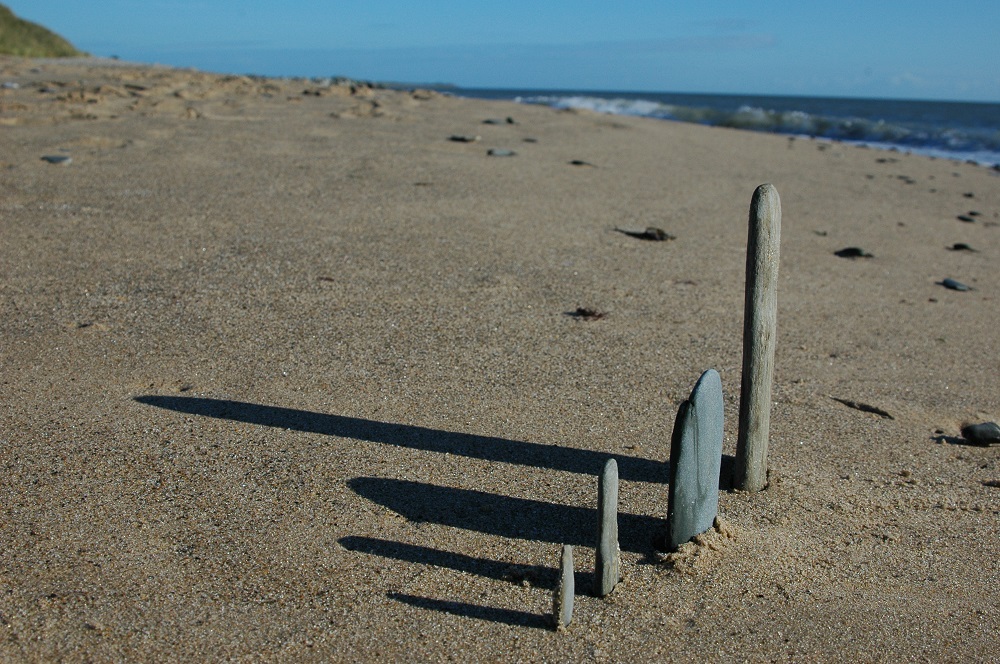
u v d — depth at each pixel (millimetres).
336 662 2859
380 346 5488
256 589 3180
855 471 4309
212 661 2834
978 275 8555
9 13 38500
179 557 3334
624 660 2934
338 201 9273
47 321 5613
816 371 5625
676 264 7898
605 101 38594
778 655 3008
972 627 3211
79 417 4387
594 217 9477
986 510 4012
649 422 4668
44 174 9672
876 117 42125
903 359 5969
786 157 16156
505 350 5551
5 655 2805
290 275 6754
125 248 7227
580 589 3279
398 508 3730
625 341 5855
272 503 3719
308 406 4629
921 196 12992
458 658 2902
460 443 4320
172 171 10289
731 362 5602
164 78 21172
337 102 17922
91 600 3076
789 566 3488
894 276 8266
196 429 4320
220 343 5406
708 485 3549
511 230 8586
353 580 3258
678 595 3270
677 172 13016
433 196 9820
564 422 4609
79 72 21969
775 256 3738
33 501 3643
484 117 17281
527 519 3707
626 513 3789
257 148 12086
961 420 5031
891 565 3549
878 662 3012
